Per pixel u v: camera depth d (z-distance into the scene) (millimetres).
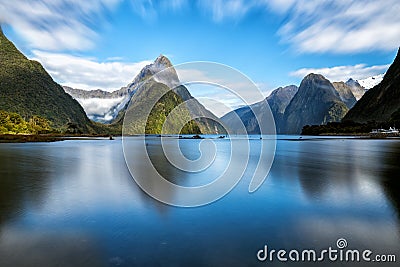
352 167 17438
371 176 13906
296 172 15461
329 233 6516
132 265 5074
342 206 8617
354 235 6379
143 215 7883
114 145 43375
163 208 8586
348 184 11922
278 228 6855
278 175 14461
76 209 8445
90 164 19797
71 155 27203
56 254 5484
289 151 31656
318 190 10836
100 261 5203
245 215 7887
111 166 18672
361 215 7738
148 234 6500
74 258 5316
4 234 6469
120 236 6367
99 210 8352
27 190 11062
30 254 5484
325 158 23422
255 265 5086
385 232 6523
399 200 9219
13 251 5602
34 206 8758
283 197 9820
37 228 6852
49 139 61562
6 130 69812
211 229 6809
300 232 6582
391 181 12531
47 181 13062
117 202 9250
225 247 5816
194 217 7715
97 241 6078
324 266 5059
